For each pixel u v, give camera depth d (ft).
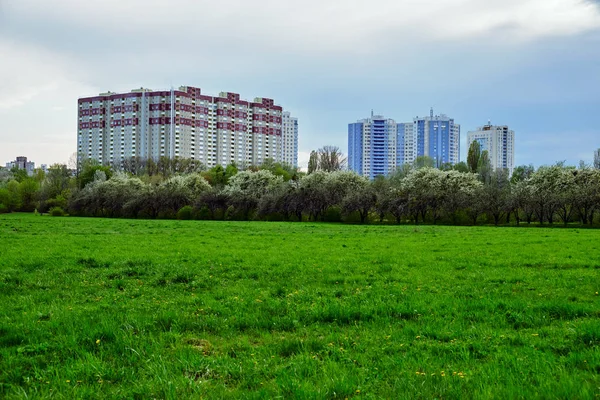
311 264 75.61
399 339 35.14
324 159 516.32
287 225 223.51
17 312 44.32
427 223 283.18
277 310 44.27
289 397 24.94
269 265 74.64
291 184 329.93
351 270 69.92
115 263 75.92
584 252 92.89
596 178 260.01
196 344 34.91
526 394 24.45
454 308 44.27
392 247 104.27
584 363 29.27
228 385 27.20
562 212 275.59
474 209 267.59
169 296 52.24
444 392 25.21
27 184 458.09
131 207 354.95
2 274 64.85
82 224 211.82
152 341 34.22
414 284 57.72
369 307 44.14
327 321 41.32
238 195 334.85
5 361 30.58
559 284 57.72
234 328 38.63
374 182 325.21
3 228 171.42
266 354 32.19
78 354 31.83
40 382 27.45
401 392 25.32
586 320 39.70
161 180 432.25
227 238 131.34
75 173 562.25
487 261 78.54
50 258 81.82
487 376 27.07
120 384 27.35
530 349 31.99
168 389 25.68
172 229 178.09
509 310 43.50
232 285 58.29
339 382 26.18
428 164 478.59
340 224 247.70
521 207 263.29
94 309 44.70
